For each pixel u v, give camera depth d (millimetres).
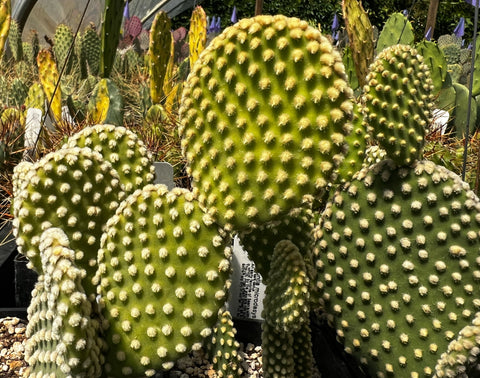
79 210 414
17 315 624
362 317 440
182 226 389
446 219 417
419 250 423
